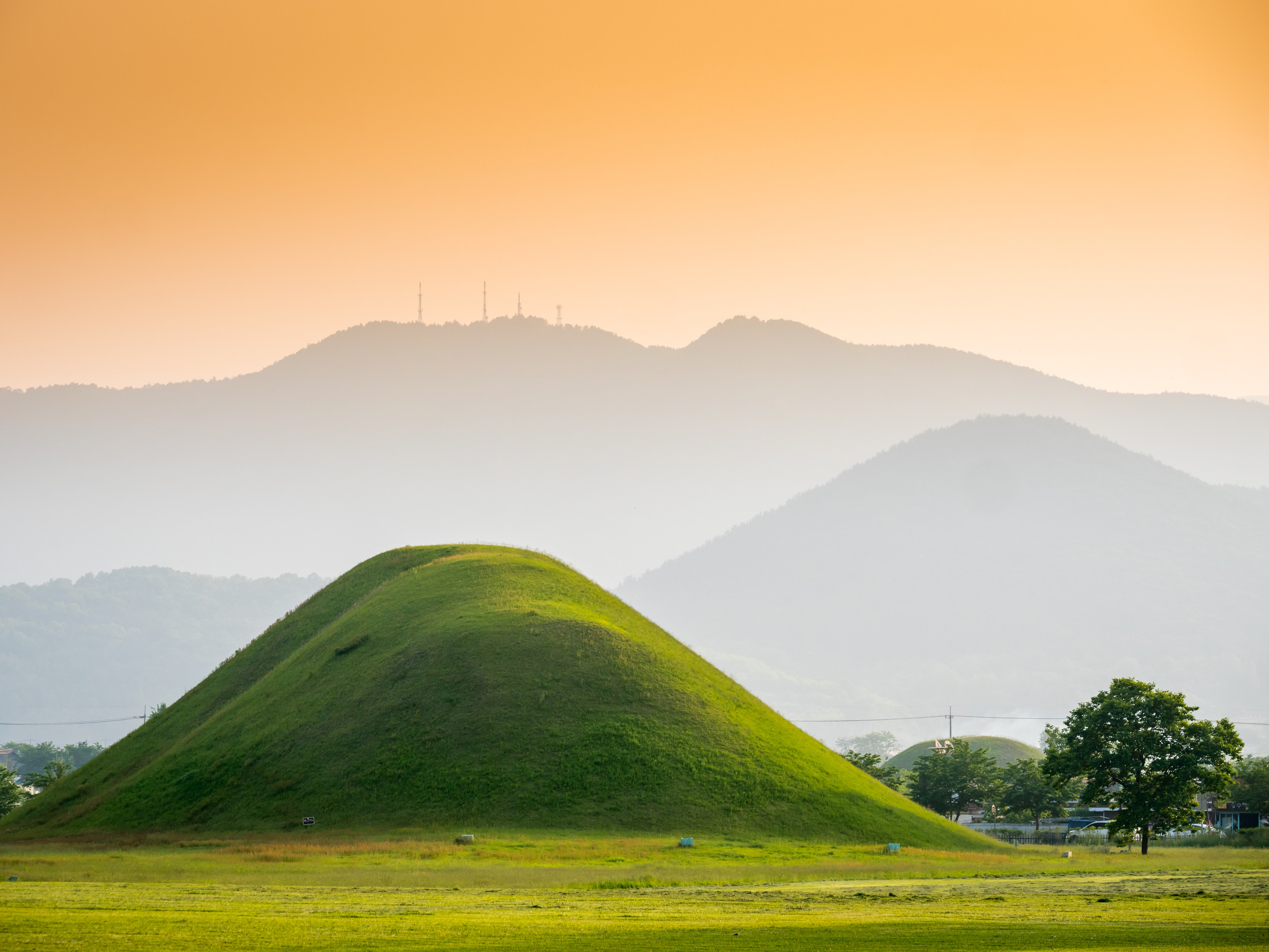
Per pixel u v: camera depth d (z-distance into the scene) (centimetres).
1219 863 7506
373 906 4078
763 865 6738
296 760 9338
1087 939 3094
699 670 10962
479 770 8744
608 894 4769
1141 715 9888
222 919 3534
